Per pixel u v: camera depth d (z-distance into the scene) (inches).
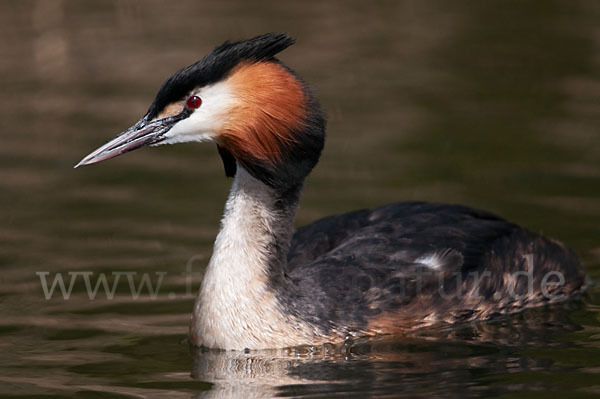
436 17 1138.0
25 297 533.6
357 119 821.2
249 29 1073.5
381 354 458.0
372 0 1216.8
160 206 661.3
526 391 402.0
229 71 458.6
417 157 735.7
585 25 1079.6
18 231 621.6
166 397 406.9
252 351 462.9
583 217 624.1
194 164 750.5
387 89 899.4
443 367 436.1
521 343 468.8
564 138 765.3
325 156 743.7
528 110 834.8
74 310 518.9
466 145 758.5
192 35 1056.2
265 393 409.1
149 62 975.6
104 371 439.2
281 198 474.3
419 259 507.5
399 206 554.6
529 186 676.1
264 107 458.6
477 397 397.1
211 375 432.8
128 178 719.7
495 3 1187.3
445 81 919.0
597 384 407.8
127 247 597.6
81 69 968.9
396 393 404.2
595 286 559.5
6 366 445.1
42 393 412.5
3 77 952.9
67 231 620.7
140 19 1129.4
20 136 794.2
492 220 554.9
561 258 550.0
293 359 452.8
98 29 1091.3
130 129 468.1
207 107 461.4
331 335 472.1
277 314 466.3
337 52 1010.1
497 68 949.8
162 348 469.7
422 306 494.0
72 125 815.1
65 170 729.0
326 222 550.0
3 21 1124.5
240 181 474.9
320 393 406.6
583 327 493.4
